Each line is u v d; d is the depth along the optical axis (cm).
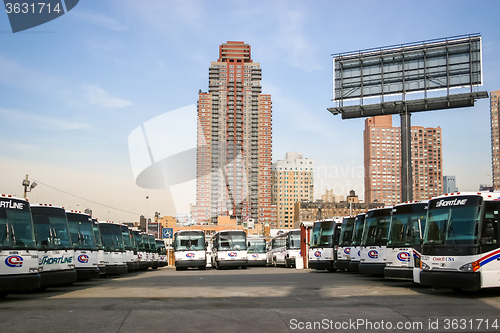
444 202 1537
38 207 1750
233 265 3894
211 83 16775
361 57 4353
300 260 3897
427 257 1516
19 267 1373
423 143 12650
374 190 12656
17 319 1009
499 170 9700
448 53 4031
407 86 4156
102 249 2530
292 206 16275
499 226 1450
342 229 3000
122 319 1010
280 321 990
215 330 900
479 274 1394
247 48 17125
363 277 2475
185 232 3897
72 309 1159
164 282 2142
